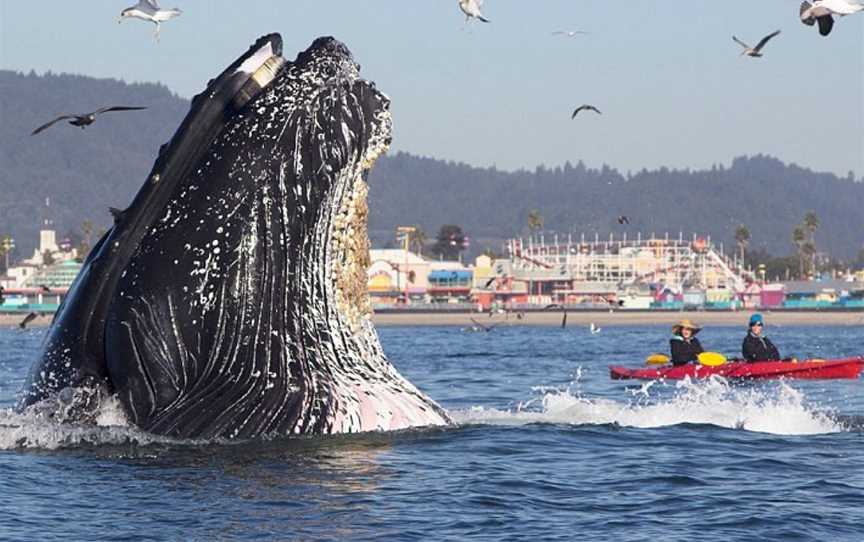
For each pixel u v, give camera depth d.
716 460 46.41
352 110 43.41
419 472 41.88
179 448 43.06
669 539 35.09
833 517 37.81
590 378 112.69
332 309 44.75
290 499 37.84
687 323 114.19
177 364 43.12
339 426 44.88
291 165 42.81
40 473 40.53
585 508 38.69
